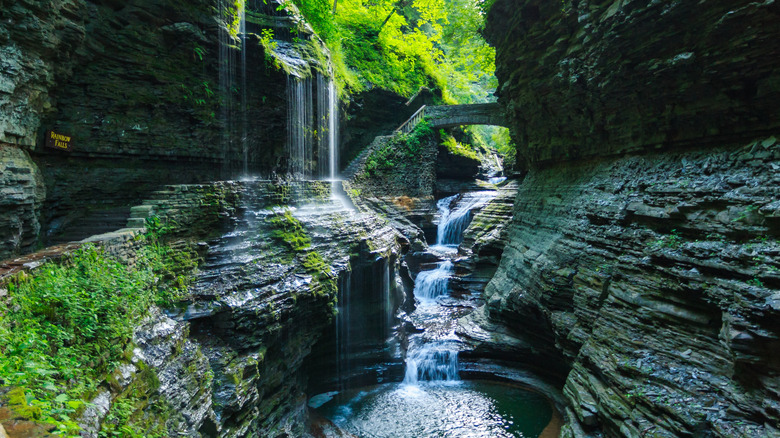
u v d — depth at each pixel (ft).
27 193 32.58
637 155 42.96
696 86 33.96
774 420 23.70
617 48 37.40
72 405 13.97
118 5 40.93
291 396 44.32
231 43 51.49
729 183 30.32
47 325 19.80
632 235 37.04
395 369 57.11
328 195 63.62
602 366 34.81
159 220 37.42
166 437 23.84
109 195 42.01
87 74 39.47
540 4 47.06
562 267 47.37
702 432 26.00
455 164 118.62
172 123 47.24
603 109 44.34
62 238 37.40
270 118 59.88
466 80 150.71
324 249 50.34
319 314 46.70
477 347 59.06
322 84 72.43
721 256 28.22
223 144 53.06
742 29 28.84
